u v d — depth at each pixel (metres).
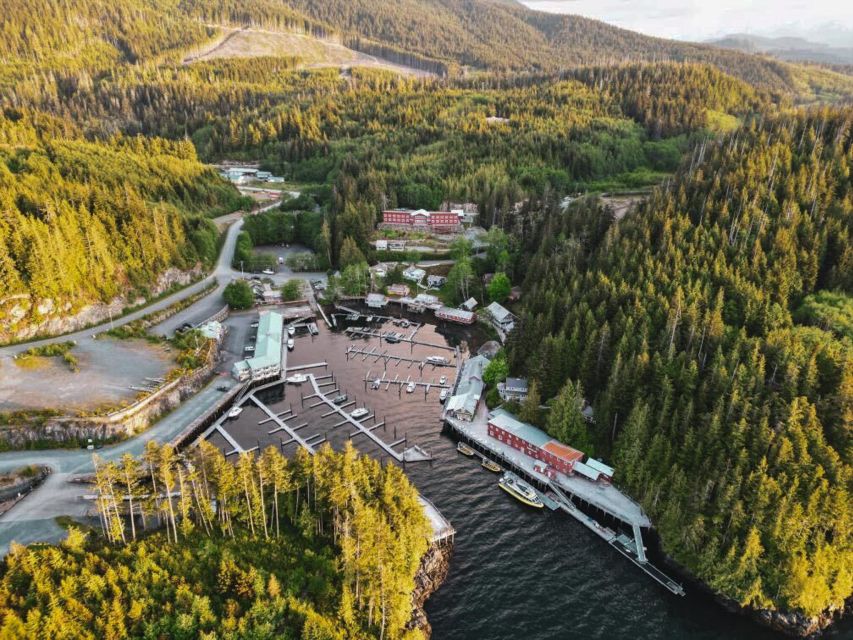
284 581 76.38
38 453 108.75
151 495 90.31
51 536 86.94
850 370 99.00
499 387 136.12
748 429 94.75
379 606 74.88
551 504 103.81
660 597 86.94
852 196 150.38
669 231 147.62
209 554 78.25
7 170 182.00
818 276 136.88
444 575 89.50
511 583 88.50
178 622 67.12
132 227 173.62
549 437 116.56
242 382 141.88
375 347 168.75
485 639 79.56
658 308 124.81
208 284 193.25
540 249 180.25
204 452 87.56
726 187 159.62
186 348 143.75
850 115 186.12
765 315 120.50
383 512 86.25
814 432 91.94
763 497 86.00
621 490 105.62
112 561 74.75
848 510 86.19
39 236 144.00
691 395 106.12
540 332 136.00
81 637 63.94
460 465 115.56
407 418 131.62
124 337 148.50
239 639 67.44
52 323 145.25
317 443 120.81
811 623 82.38
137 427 118.38
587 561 92.81
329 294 197.38
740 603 84.31
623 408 112.06
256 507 85.12
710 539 88.06
